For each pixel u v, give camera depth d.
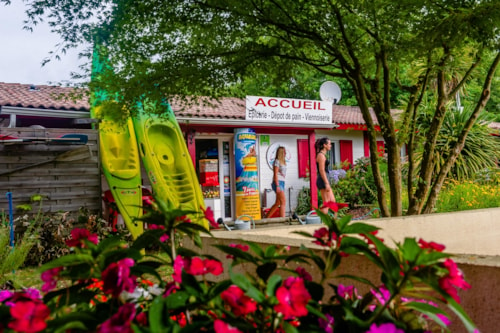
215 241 2.40
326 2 5.42
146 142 8.40
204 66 6.13
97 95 6.84
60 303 1.15
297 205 12.75
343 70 6.35
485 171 12.98
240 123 10.98
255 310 1.03
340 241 1.19
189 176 8.69
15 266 5.00
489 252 3.61
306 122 11.67
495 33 5.06
